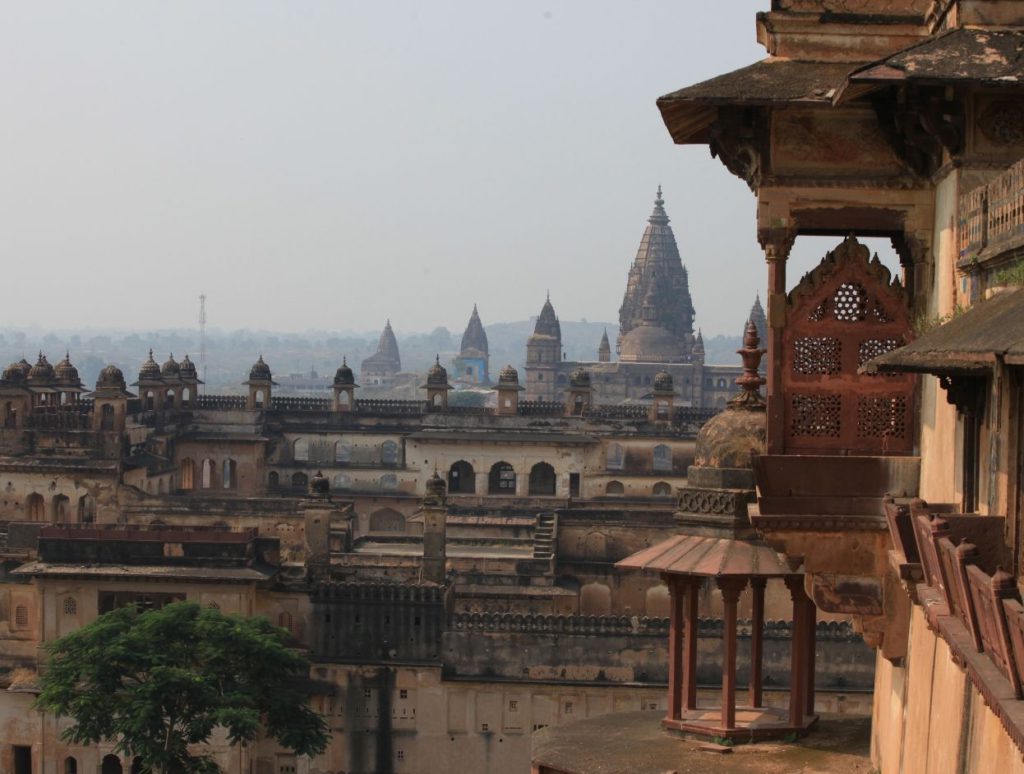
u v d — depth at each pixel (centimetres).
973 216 2431
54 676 7988
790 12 2883
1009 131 2527
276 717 8075
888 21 2862
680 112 2831
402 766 8694
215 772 7888
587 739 3275
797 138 2750
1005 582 1756
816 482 2748
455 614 8750
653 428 12975
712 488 3250
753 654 3406
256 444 13212
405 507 13038
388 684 8706
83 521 11506
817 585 2745
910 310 2772
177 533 8975
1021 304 2039
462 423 13200
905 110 2577
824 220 2750
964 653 1906
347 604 8806
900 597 2714
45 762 8925
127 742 7856
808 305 2789
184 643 8044
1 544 9644
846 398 2791
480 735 8656
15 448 11688
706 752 3130
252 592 8806
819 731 3284
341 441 13400
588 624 8612
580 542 10762
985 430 2314
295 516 11231
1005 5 2609
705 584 9588
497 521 11481
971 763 2134
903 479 2736
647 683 8512
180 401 13500
